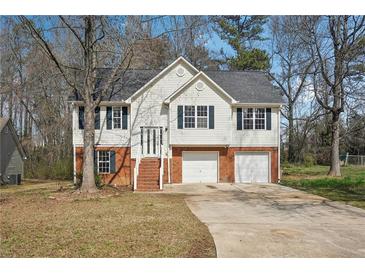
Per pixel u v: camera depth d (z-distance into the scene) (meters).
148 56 25.22
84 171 20.19
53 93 38.00
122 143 25.45
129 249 8.73
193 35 26.86
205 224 11.79
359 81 25.83
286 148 47.59
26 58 32.44
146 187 21.94
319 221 12.43
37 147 39.50
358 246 9.27
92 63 20.19
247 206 15.63
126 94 25.81
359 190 20.80
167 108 25.48
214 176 25.61
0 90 32.41
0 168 29.86
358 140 46.25
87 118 20.12
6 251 8.61
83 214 13.43
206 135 24.86
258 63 40.66
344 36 25.59
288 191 20.80
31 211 14.32
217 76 28.28
